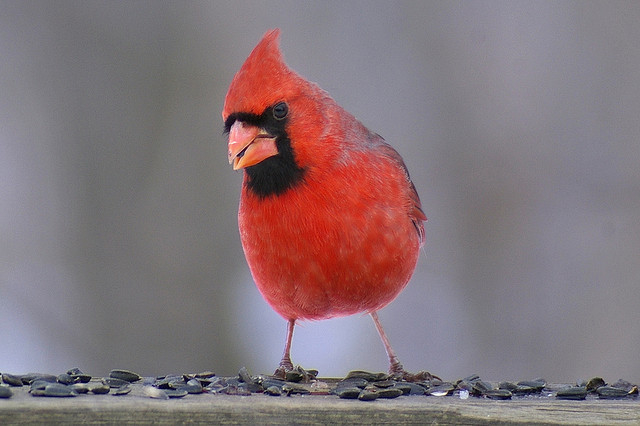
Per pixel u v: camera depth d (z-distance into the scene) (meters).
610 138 13.07
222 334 11.35
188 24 12.41
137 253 11.62
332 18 13.51
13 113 12.27
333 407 5.20
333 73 13.43
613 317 12.02
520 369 12.02
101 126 12.11
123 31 12.30
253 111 6.37
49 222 11.97
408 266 6.96
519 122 13.23
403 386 6.00
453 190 13.07
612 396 5.90
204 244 11.62
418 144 13.35
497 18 13.55
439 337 12.24
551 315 12.20
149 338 11.30
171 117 12.11
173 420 5.04
